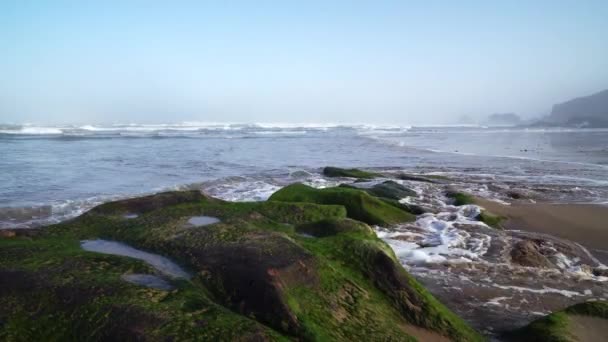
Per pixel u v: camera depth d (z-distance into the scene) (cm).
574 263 1038
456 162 3106
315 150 4106
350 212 1266
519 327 709
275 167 2775
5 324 458
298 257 584
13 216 1417
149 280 550
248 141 5262
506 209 1546
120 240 734
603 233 1347
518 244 1088
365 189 1662
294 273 559
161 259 646
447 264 976
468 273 936
